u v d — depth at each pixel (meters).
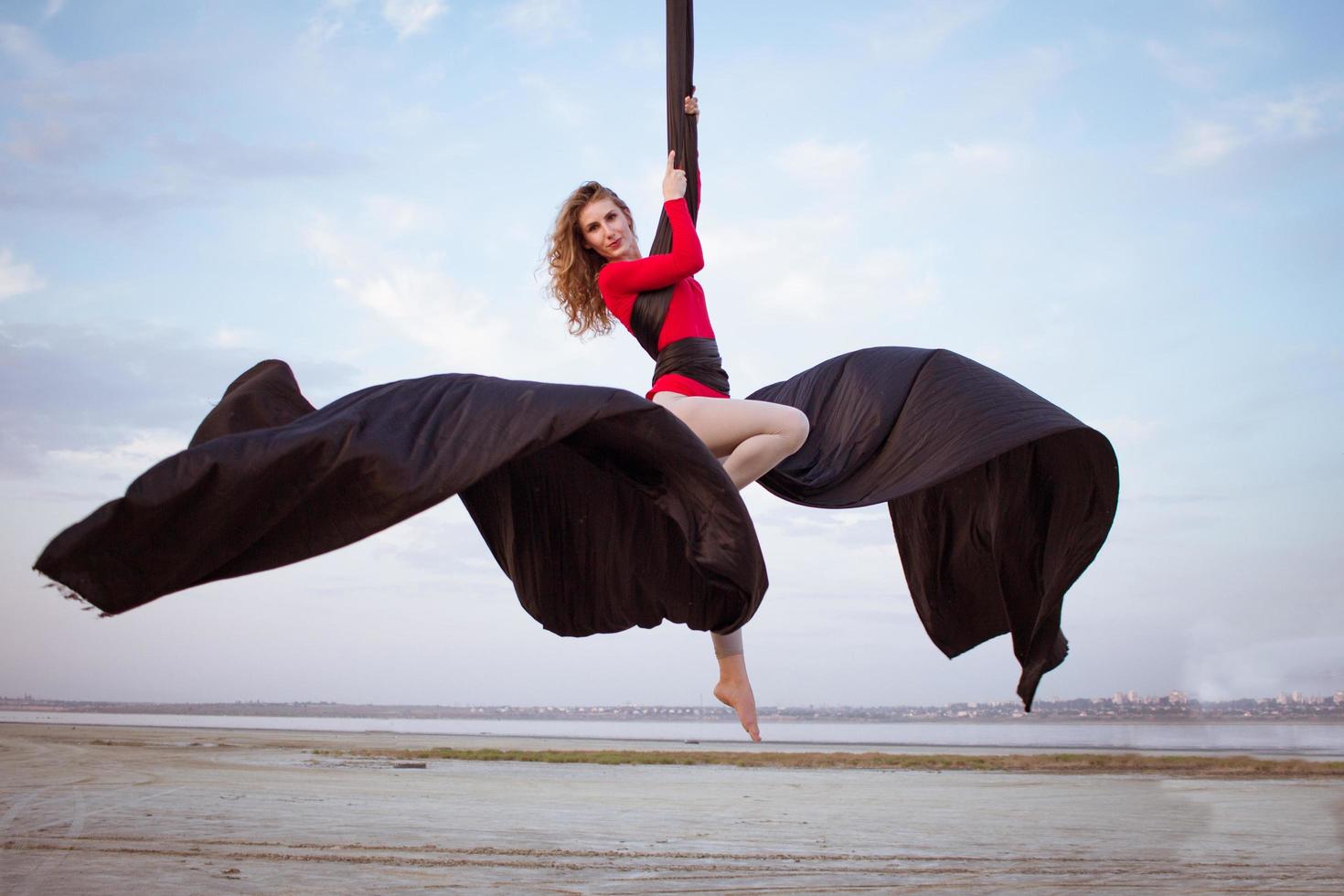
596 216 3.22
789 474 3.17
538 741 82.12
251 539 2.04
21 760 24.64
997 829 12.39
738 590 2.46
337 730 110.94
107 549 1.94
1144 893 7.11
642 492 2.48
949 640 3.67
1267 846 10.52
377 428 2.12
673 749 59.25
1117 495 3.07
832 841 10.76
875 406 3.18
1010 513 3.32
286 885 6.83
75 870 7.32
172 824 10.91
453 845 9.64
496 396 2.25
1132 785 22.44
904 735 131.12
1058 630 3.30
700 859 8.90
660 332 3.04
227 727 109.44
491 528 2.97
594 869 8.08
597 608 2.88
